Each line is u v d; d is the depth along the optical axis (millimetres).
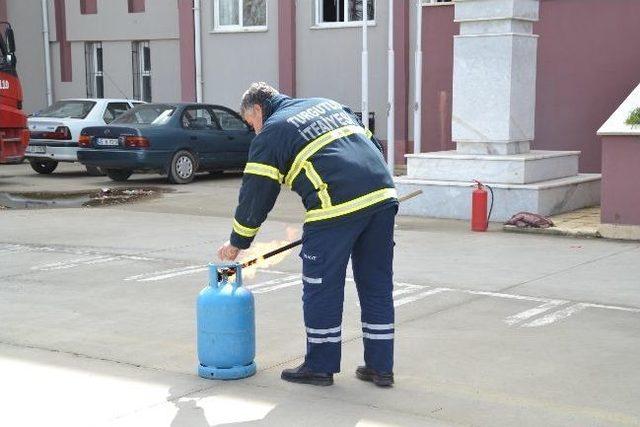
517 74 11414
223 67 20359
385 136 18281
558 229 10055
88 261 8727
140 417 4410
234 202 13398
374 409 4484
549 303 6805
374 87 18266
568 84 14148
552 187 11148
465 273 7969
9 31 15086
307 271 4742
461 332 5965
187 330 6121
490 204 11156
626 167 9570
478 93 11500
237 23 20156
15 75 15227
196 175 17891
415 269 8156
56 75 23547
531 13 11547
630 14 13555
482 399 4625
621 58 13703
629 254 8875
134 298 7113
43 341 5844
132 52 22422
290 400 4625
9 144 15203
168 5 21500
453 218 11414
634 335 5871
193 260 8750
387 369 4812
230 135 16609
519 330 6008
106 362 5355
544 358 5348
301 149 4602
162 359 5414
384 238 4738
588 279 7676
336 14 18797
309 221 4680
